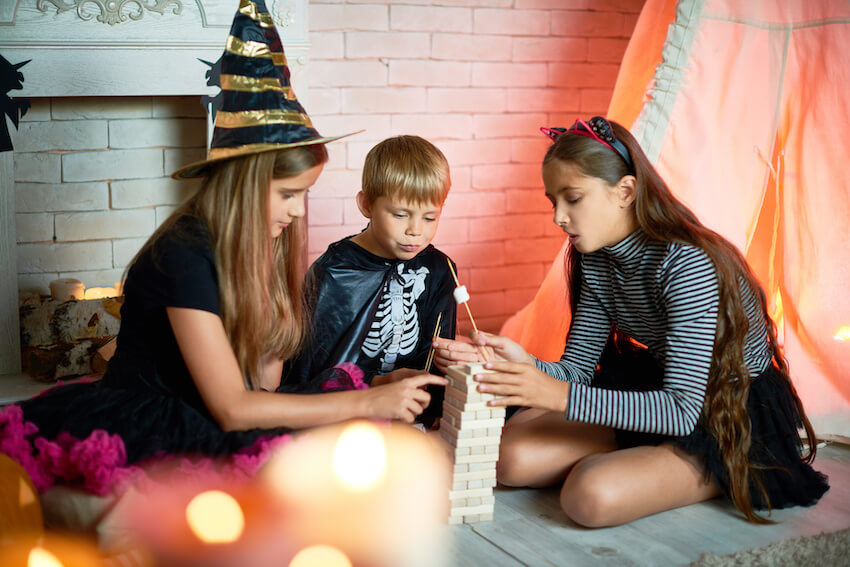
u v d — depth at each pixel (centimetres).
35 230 237
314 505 137
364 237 187
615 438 164
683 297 147
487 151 286
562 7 287
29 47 209
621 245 156
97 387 144
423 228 175
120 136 241
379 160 172
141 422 135
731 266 150
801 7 199
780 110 202
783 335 202
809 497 155
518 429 165
